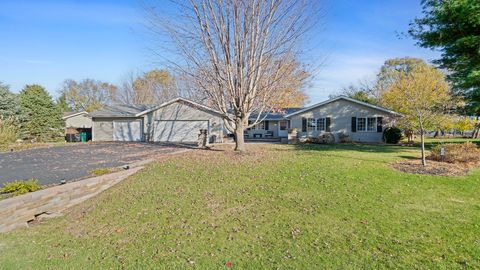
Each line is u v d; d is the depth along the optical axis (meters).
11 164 11.45
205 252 4.11
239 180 8.44
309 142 23.59
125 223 5.61
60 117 28.73
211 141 24.44
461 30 13.00
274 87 14.53
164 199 6.96
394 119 22.34
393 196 6.46
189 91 22.98
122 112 27.41
